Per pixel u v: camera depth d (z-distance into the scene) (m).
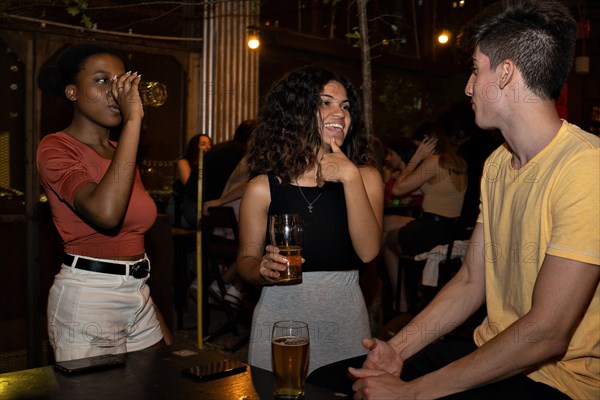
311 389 1.43
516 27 1.58
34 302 4.54
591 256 1.43
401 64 7.18
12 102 4.52
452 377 1.49
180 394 1.33
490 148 4.02
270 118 2.27
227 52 5.70
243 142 4.99
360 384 1.56
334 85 2.27
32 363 4.10
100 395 1.32
